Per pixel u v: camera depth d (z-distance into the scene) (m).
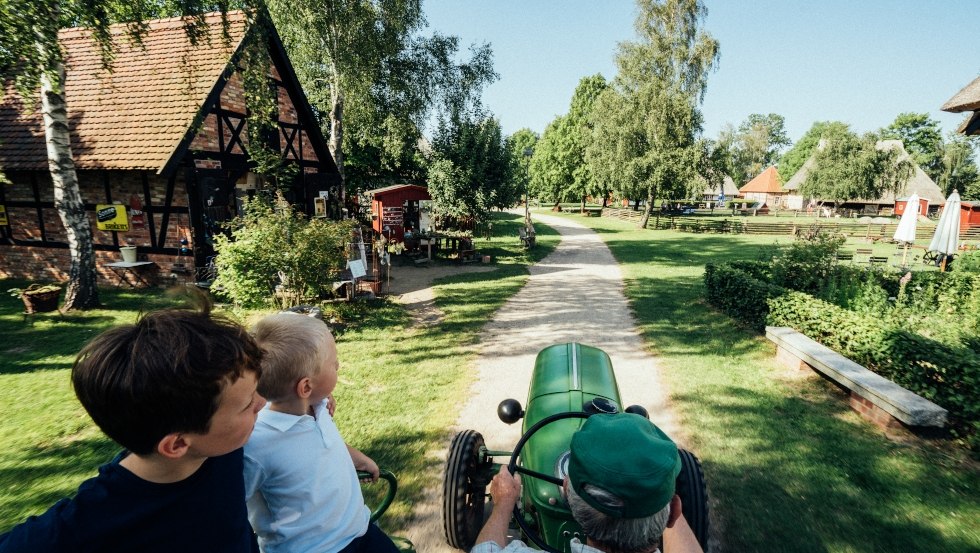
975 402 5.29
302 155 16.84
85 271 10.77
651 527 1.31
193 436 1.06
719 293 11.91
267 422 1.68
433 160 21.67
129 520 1.07
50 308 10.52
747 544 3.90
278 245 9.72
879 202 60.97
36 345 8.54
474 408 6.34
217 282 10.07
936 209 59.31
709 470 4.94
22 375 7.23
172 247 13.20
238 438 1.15
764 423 5.94
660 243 29.38
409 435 5.61
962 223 37.75
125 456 1.16
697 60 35.28
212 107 12.44
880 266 13.57
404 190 21.39
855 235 36.50
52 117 10.11
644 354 8.62
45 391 6.68
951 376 5.54
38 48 9.02
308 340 1.75
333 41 19.16
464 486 3.47
